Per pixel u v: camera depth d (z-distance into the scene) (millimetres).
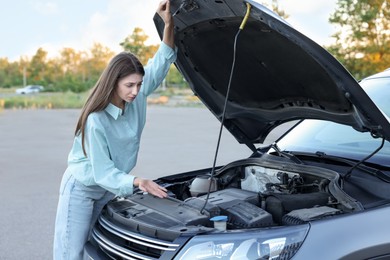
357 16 32312
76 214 3164
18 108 38062
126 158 3150
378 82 3795
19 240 5141
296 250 2281
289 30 2420
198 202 2873
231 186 3551
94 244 3023
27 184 8016
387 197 2695
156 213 2703
